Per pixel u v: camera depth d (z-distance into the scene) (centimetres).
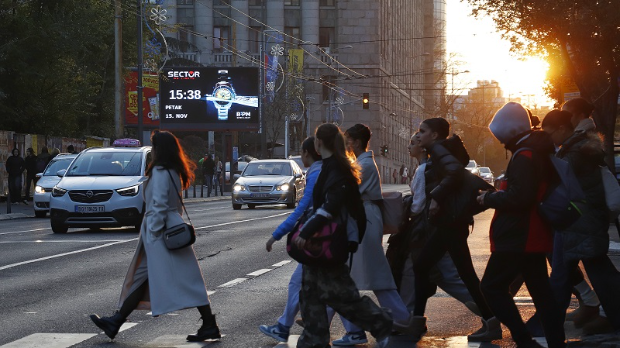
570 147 904
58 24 4634
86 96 5222
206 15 10244
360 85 10438
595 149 895
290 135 9306
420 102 14938
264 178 3966
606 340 894
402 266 973
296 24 10469
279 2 10388
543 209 790
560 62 3169
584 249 895
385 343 817
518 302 1195
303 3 10438
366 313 787
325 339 789
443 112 12744
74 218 2416
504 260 802
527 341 809
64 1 4734
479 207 893
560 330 807
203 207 4216
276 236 845
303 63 9506
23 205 4194
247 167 4125
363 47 10438
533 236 793
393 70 11931
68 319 1091
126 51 6122
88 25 4781
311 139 852
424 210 925
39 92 4919
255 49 10394
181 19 10306
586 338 909
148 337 973
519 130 802
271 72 8362
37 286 1389
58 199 2433
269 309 1161
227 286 1380
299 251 774
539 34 2914
